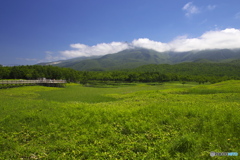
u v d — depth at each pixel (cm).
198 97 2486
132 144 934
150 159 789
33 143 1005
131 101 2386
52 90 5819
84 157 845
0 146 962
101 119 1288
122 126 1153
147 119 1241
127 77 16075
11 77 10969
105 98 3559
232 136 948
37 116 1380
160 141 939
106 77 16425
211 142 903
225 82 5316
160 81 16462
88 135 1055
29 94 4150
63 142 988
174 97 2505
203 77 15525
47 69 12738
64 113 1457
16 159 844
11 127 1205
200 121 1159
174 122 1168
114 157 831
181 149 859
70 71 14088
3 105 1934
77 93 4916
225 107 1522
